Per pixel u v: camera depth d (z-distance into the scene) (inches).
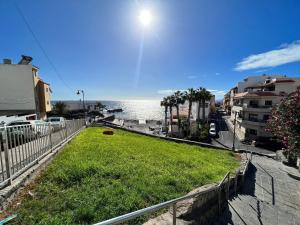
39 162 265.1
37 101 1275.8
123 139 629.6
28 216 155.2
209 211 235.8
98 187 221.0
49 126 330.0
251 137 1443.2
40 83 1331.2
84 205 177.3
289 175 496.4
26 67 1187.9
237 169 445.4
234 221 240.8
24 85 1189.7
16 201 176.7
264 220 256.1
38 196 190.2
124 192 214.1
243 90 2149.4
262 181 443.5
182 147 663.1
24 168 223.5
